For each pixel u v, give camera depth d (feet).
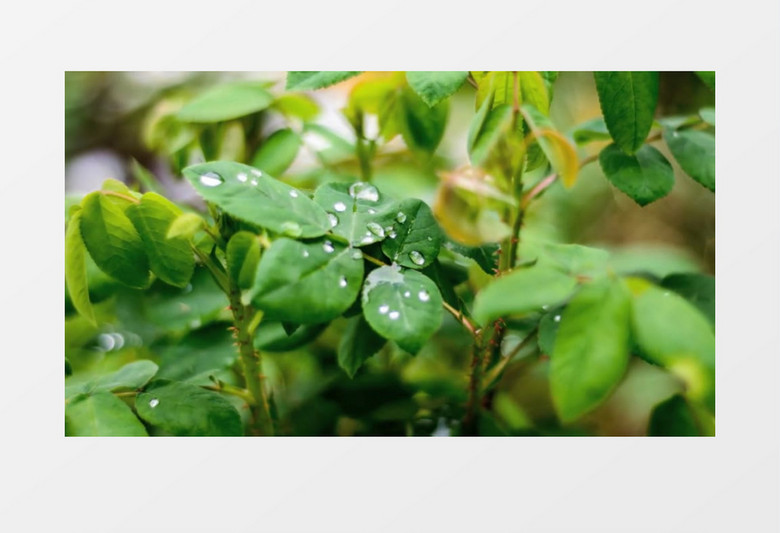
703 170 1.47
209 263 1.36
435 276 1.40
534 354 1.57
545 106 1.35
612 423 1.97
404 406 1.63
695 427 1.45
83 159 2.34
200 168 1.24
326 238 1.24
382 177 1.76
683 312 1.17
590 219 2.30
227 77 1.93
